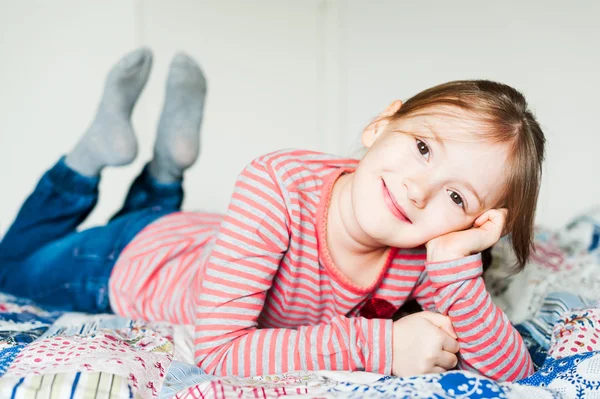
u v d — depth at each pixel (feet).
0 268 5.10
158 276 4.58
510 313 4.49
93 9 9.25
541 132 3.48
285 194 3.46
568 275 5.06
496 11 9.07
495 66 9.14
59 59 9.14
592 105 8.55
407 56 9.73
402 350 3.13
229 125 9.82
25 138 9.04
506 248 4.88
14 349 3.06
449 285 3.24
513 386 2.70
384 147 3.28
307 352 3.15
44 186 5.14
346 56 10.12
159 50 9.44
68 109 9.17
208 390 2.54
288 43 10.10
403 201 3.14
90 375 2.68
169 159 5.52
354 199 3.31
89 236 4.98
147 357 3.06
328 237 3.57
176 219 4.95
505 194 3.31
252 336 3.24
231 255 3.34
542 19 8.77
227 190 9.82
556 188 8.73
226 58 9.80
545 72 8.80
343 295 3.63
